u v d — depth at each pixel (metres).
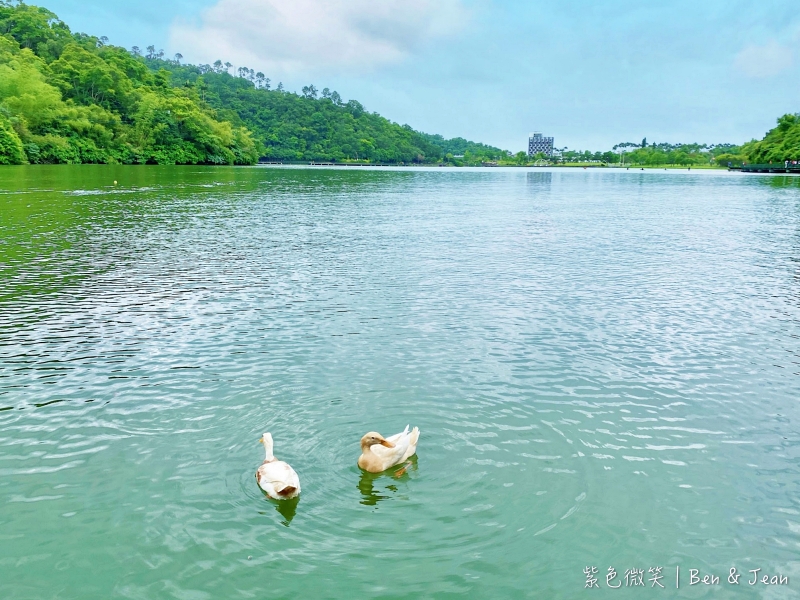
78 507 9.51
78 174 88.12
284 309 19.80
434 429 11.91
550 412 12.76
